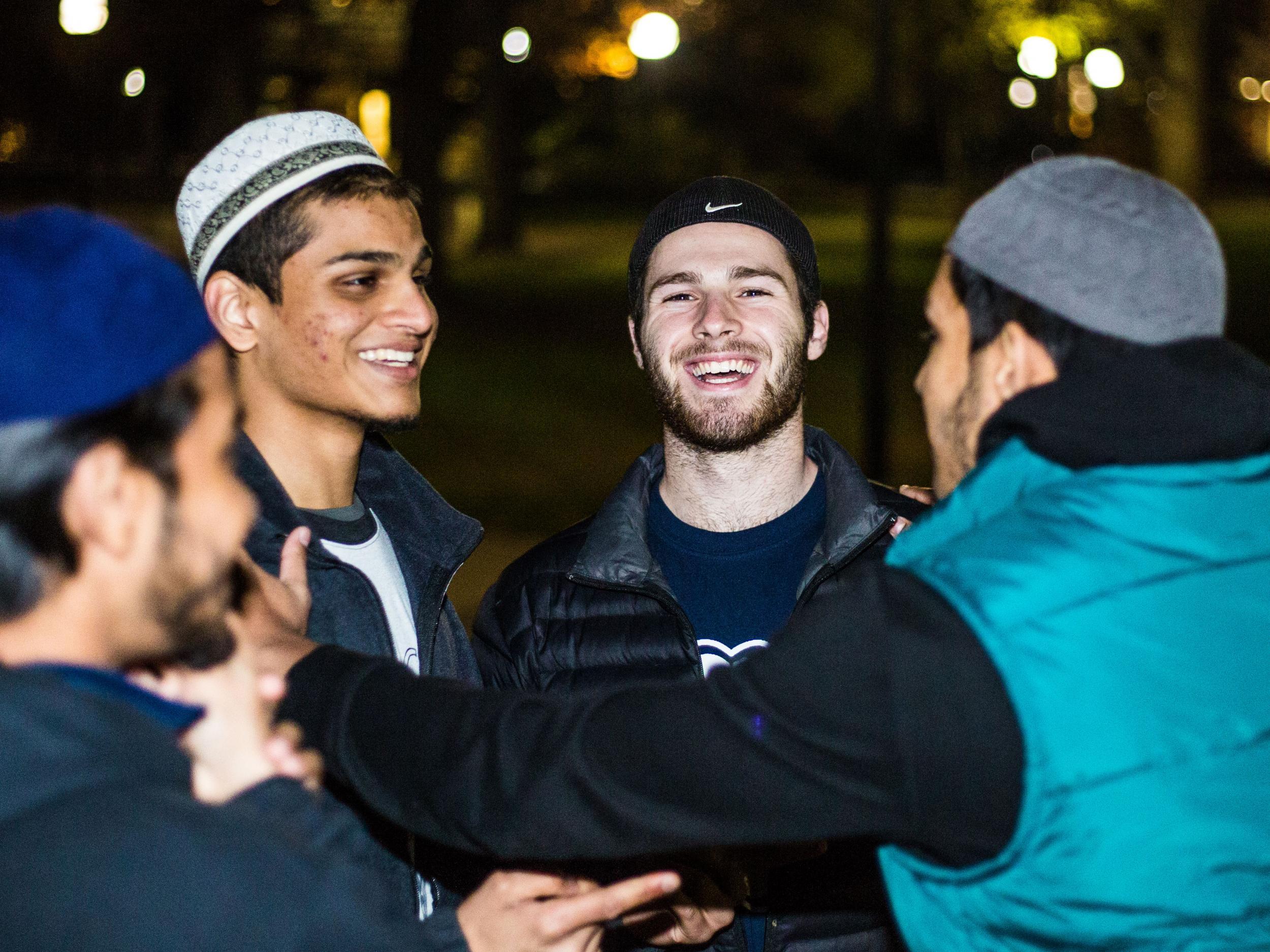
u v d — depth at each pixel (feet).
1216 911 4.77
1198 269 5.18
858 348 53.57
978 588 4.89
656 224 8.47
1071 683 4.74
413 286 7.43
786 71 129.08
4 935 3.55
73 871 3.59
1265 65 116.67
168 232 48.96
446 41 66.23
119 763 3.80
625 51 91.81
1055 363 5.30
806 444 8.80
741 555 8.36
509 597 8.53
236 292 7.31
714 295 8.17
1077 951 4.88
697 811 5.09
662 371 8.27
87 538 3.91
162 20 57.62
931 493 8.88
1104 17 81.05
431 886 7.53
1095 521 4.99
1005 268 5.36
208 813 3.85
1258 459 5.25
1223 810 4.74
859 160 139.85
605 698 5.35
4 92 58.29
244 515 4.27
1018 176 5.50
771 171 140.56
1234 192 136.15
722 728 5.06
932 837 4.92
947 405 5.78
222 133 60.39
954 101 90.43
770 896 7.66
